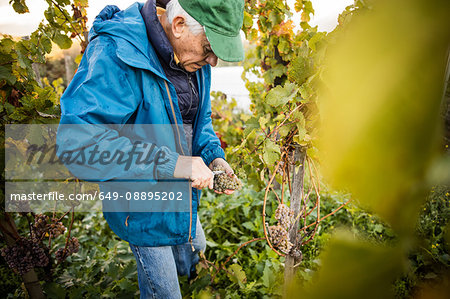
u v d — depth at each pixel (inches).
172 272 65.1
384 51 6.0
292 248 67.4
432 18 5.7
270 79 119.2
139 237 60.2
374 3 6.3
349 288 6.6
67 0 75.2
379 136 6.1
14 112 66.6
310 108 52.8
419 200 6.3
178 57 57.4
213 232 118.0
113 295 84.0
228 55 51.6
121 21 53.5
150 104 53.9
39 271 87.6
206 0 47.8
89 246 111.5
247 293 85.9
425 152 6.0
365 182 6.3
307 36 68.8
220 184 56.8
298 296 6.9
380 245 6.8
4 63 66.9
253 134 68.9
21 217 115.4
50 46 76.2
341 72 6.4
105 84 49.5
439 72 5.8
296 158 63.1
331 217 113.6
